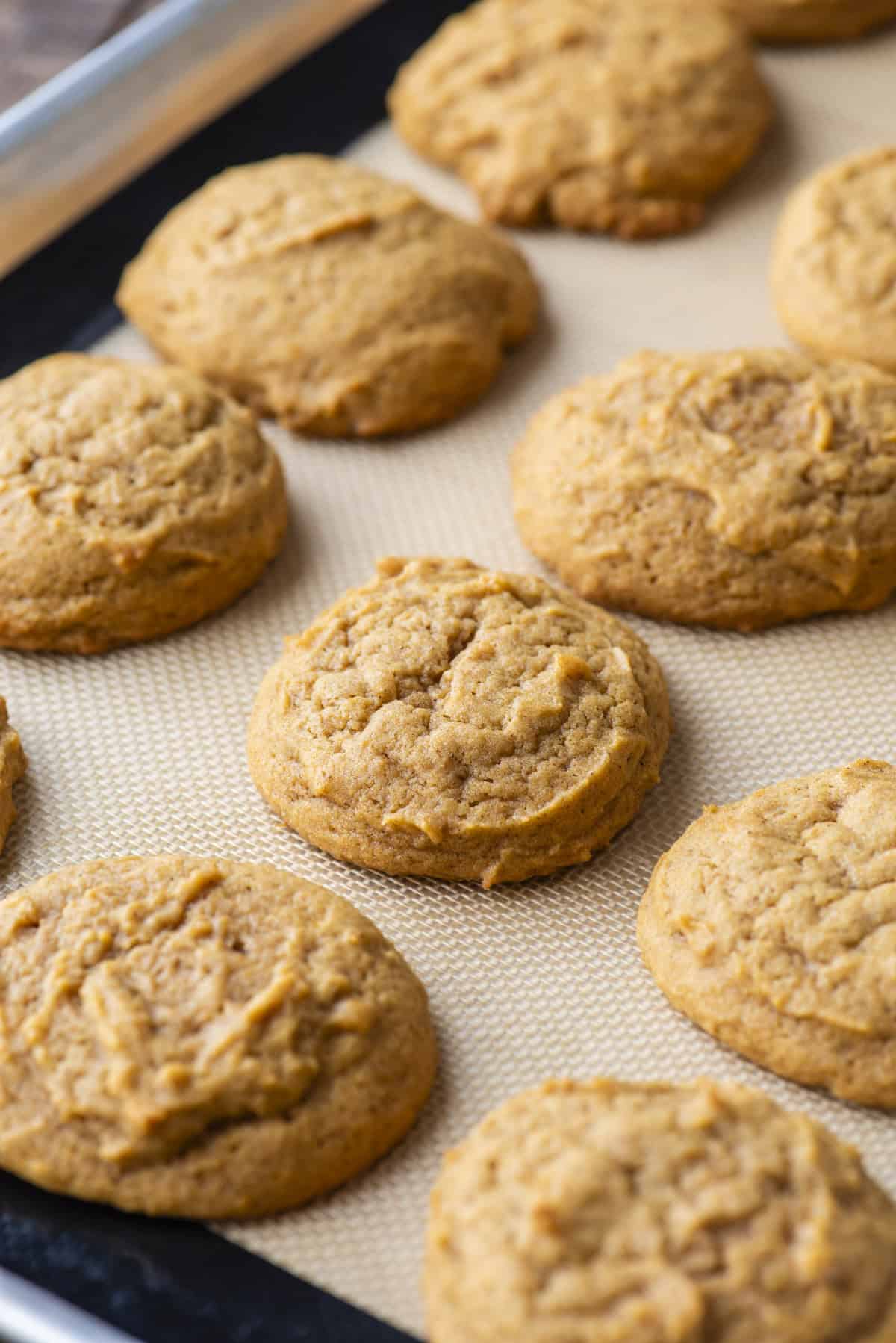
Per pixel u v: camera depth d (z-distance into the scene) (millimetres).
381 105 514
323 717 379
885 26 529
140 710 402
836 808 367
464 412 451
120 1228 336
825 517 405
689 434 411
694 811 387
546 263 480
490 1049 357
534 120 483
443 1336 315
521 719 375
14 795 388
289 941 348
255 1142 335
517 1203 319
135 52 482
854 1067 344
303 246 446
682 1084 340
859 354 443
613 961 367
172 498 408
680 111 483
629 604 415
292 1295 331
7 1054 338
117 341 461
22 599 403
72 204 481
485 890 377
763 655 410
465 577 401
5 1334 325
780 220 483
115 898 353
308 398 441
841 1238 315
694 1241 313
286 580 423
